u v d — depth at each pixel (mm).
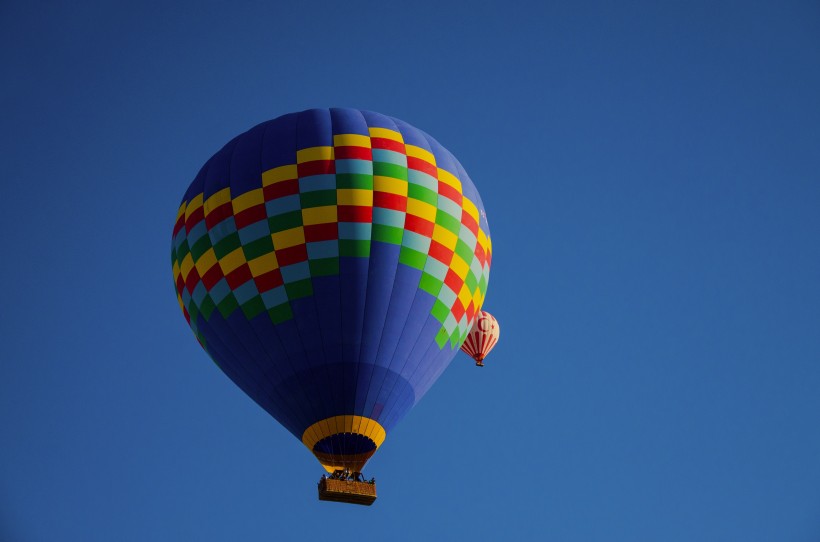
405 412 99000
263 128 105938
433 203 102062
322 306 97125
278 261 98312
